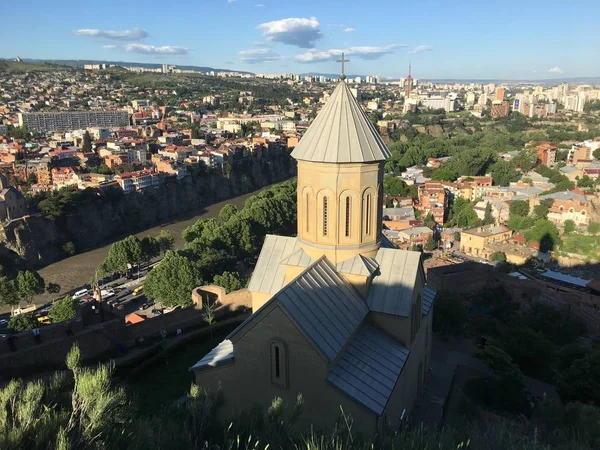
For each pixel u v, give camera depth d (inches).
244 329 1242.6
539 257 4950.8
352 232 1489.9
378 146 1460.4
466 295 3356.3
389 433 940.0
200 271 3344.0
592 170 7180.1
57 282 4571.9
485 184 7027.6
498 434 859.4
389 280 1481.3
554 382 2000.5
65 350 1996.8
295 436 799.1
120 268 4328.3
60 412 595.5
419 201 6505.9
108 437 578.6
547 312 3073.3
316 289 1328.7
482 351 1834.4
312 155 1440.7
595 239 5113.2
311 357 1184.8
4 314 3848.4
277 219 4916.3
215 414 770.8
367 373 1259.2
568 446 888.3
